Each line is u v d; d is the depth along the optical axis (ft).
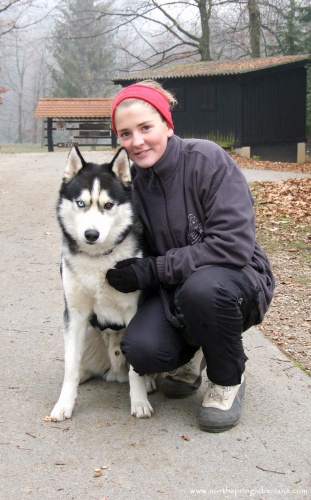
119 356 11.19
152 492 8.07
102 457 8.95
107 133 82.48
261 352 13.28
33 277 18.90
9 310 15.79
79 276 10.12
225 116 70.13
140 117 9.71
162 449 9.15
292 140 75.82
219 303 9.11
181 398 11.07
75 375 10.40
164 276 9.80
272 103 72.18
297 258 21.54
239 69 67.97
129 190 10.38
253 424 9.98
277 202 31.17
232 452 9.07
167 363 9.76
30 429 9.82
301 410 10.53
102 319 10.66
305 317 15.83
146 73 79.56
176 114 74.43
